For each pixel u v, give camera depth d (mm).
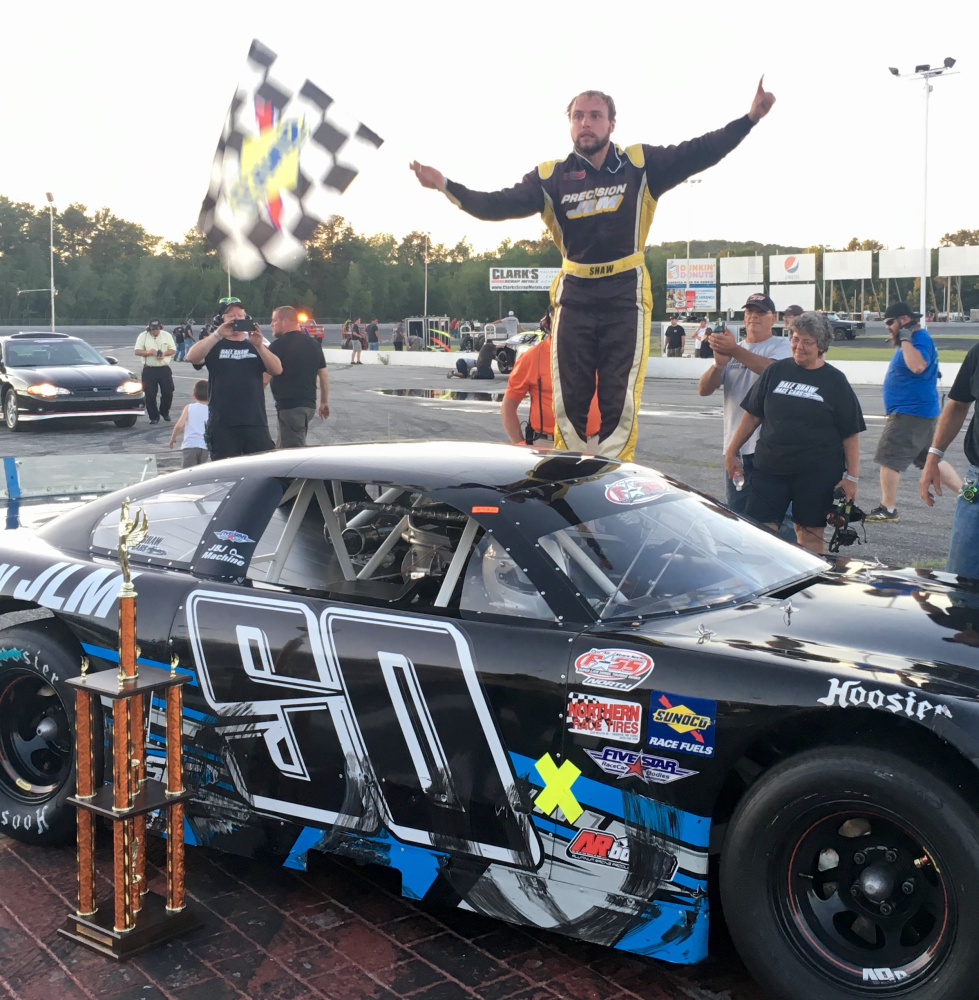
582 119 4375
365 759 3025
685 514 3438
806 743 2652
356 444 3785
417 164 4438
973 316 97812
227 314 7805
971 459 4602
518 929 3072
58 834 3594
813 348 5250
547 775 2762
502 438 15445
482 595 3020
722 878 2615
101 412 17000
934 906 2441
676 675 2637
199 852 3605
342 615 3102
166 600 3393
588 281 4633
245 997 2740
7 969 2893
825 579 3357
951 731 2328
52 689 3664
